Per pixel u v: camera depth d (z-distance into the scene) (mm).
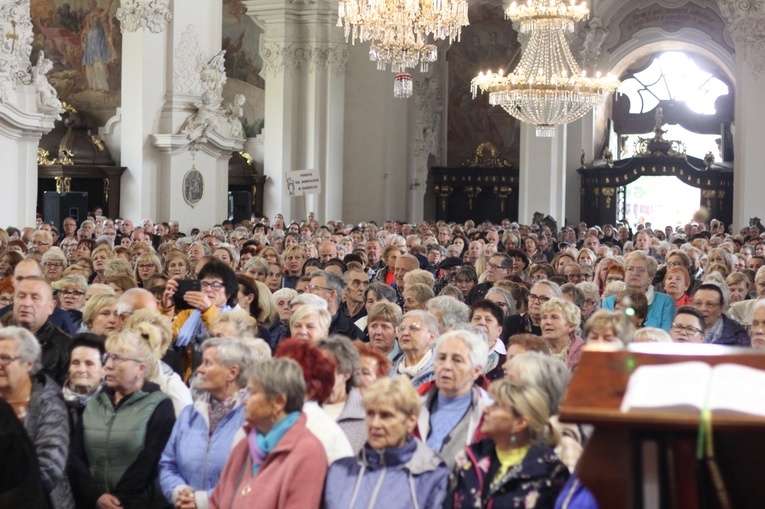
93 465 6129
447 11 20172
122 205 26047
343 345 6012
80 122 29922
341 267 12555
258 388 5078
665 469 2662
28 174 21672
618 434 2721
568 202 40719
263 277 11930
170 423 6164
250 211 32469
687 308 8172
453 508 4703
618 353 2984
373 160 36000
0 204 21031
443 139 41031
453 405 5867
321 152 34031
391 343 8062
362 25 20297
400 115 36969
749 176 29828
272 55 33438
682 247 16906
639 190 49938
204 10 26750
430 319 7215
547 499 4508
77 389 6418
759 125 29734
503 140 40562
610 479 2727
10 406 5277
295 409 5141
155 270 12000
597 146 41656
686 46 41656
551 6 21891
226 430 5844
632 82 42469
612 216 39812
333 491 4938
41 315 7383
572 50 36219
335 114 34188
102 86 30422
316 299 8516
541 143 33062
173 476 5879
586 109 24688
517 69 24234
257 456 5094
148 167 25906
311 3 33500
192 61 26469
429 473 4875
